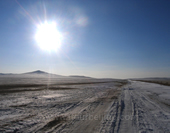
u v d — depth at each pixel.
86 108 10.76
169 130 6.12
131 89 30.02
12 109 10.62
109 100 14.80
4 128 6.40
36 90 27.62
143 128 6.32
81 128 6.30
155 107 11.20
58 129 6.20
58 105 12.17
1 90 26.02
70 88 33.09
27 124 6.94
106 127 6.40
